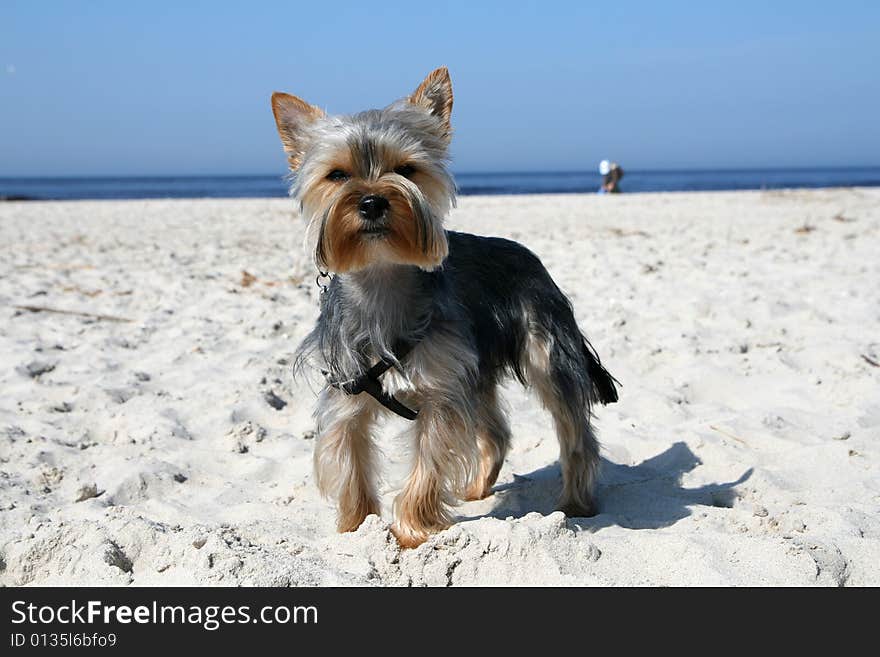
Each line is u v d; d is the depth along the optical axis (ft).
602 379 3.00
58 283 6.70
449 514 2.56
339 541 2.47
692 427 3.46
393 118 2.63
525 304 2.84
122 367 4.31
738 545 2.36
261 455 3.31
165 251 8.96
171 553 2.37
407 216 2.47
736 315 5.21
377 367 2.48
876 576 2.29
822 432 3.40
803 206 14.24
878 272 6.86
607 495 2.93
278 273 7.29
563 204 15.81
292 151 2.75
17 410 3.67
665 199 16.83
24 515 2.69
